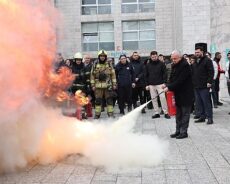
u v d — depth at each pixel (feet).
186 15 71.10
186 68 28.73
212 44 60.39
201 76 35.68
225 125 35.12
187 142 27.76
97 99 39.99
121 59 43.29
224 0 59.26
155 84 40.16
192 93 29.22
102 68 39.73
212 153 24.47
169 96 31.58
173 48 96.68
